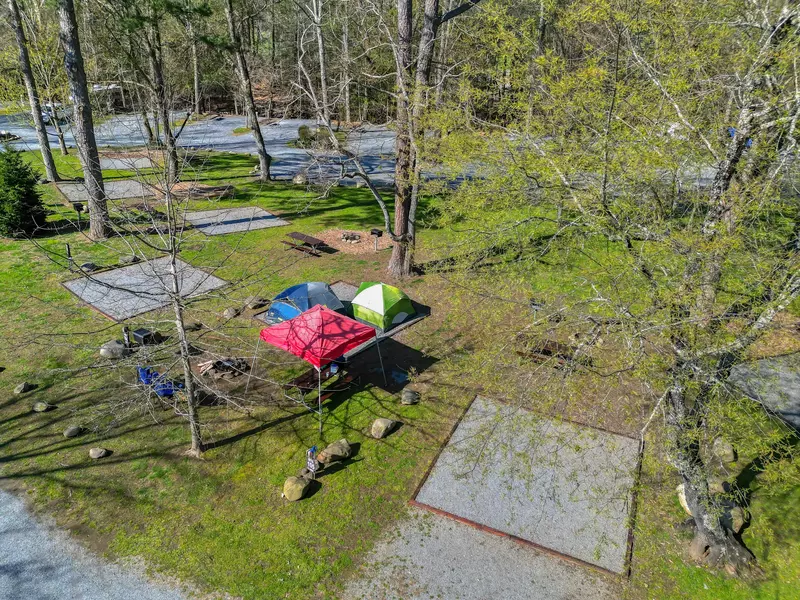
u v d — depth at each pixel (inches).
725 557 291.9
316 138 971.3
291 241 745.0
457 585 281.1
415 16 903.1
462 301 409.4
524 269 388.5
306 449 371.2
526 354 366.0
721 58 312.0
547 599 275.1
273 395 425.7
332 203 933.2
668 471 328.8
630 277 294.4
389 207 917.8
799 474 330.3
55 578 279.1
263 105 1977.1
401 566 290.7
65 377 437.1
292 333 391.9
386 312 509.0
